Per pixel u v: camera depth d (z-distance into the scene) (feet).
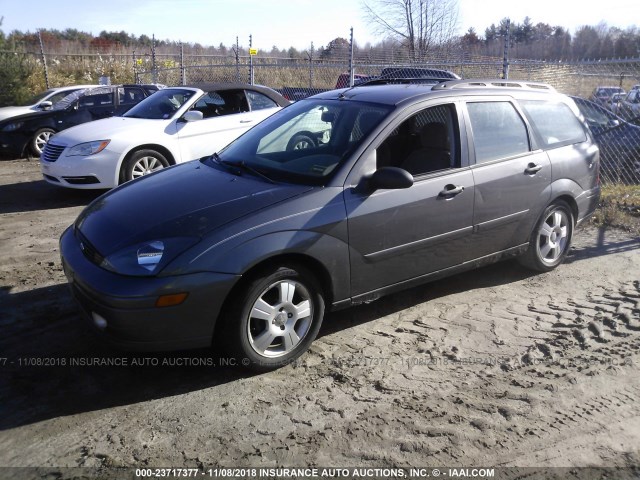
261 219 11.69
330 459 9.61
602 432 10.43
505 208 15.65
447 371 12.35
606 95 44.29
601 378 12.12
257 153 14.90
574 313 15.12
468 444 10.03
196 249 11.05
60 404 11.03
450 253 14.82
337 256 12.58
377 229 13.10
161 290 10.73
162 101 29.09
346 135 13.93
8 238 21.30
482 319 14.79
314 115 15.38
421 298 16.06
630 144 31.73
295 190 12.58
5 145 38.88
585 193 18.10
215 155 15.92
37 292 16.12
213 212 11.87
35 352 12.85
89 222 13.00
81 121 41.09
